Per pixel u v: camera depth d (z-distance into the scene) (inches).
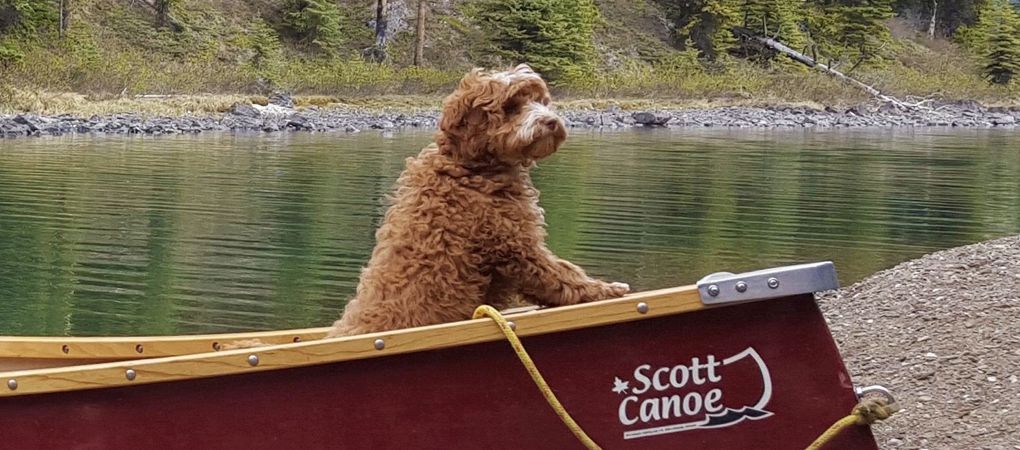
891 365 268.2
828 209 636.7
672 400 152.4
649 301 149.2
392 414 153.3
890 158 1022.4
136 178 725.9
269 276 414.3
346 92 1718.8
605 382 152.0
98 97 1429.6
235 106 1422.2
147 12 1771.7
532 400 153.3
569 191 701.3
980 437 221.3
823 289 149.9
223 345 193.2
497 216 152.8
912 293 328.8
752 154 1042.1
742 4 2284.7
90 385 151.5
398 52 1975.9
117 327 339.6
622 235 526.3
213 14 1850.4
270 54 1743.4
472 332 149.3
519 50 1915.6
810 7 2393.0
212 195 649.6
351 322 158.2
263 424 153.3
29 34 1556.3
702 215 601.0
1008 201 689.0
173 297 378.6
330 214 577.6
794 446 153.9
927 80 2276.1
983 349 268.7
